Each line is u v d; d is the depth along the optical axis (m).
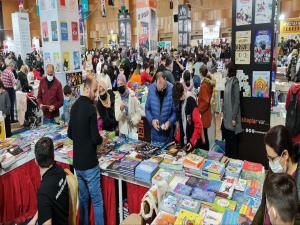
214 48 15.09
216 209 2.00
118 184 2.67
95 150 2.51
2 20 24.45
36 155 1.95
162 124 3.15
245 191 2.22
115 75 7.07
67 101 4.35
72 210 2.21
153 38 12.72
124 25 17.53
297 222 1.13
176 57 8.79
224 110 3.95
